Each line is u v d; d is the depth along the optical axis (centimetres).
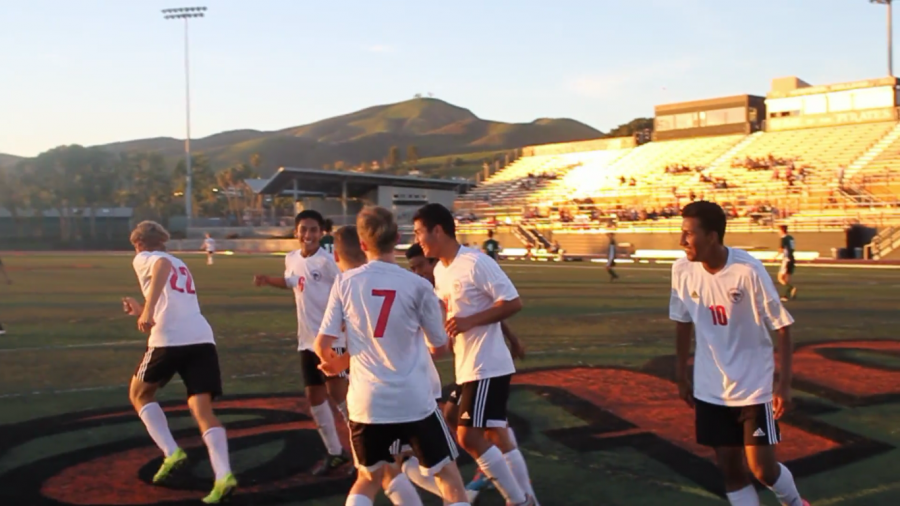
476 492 541
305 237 605
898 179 4056
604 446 668
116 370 1055
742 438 439
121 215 9725
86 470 611
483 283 498
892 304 1770
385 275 431
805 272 2947
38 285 2609
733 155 5172
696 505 531
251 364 1084
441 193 6512
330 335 434
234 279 2853
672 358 1090
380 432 419
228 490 529
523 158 6738
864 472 595
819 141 4897
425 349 440
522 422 748
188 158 6750
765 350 436
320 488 568
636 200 5078
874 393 849
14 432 724
